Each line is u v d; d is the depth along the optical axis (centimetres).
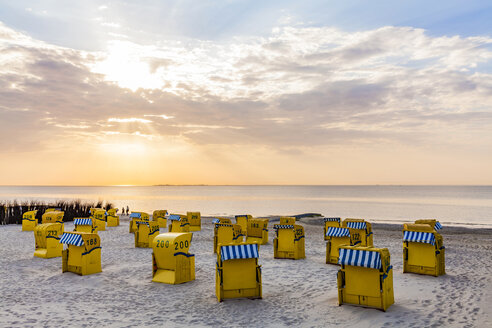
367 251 791
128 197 14375
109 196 15625
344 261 808
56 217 2203
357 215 5406
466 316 744
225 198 13325
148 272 1225
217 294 917
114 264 1384
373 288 791
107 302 907
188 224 2298
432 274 1119
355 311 783
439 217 5053
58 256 1548
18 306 878
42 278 1166
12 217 3127
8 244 1917
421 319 727
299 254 1455
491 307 799
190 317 789
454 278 1089
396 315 750
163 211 2752
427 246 1133
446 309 791
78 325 749
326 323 732
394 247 1805
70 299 938
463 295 899
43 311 840
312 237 2252
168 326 739
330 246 1359
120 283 1088
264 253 1608
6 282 1116
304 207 7544
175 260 1073
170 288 1027
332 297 910
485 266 1294
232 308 843
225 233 1639
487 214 5578
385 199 11956
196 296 947
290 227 1463
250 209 6894
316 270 1244
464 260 1424
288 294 954
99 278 1142
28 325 749
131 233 2405
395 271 1198
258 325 734
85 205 4244
